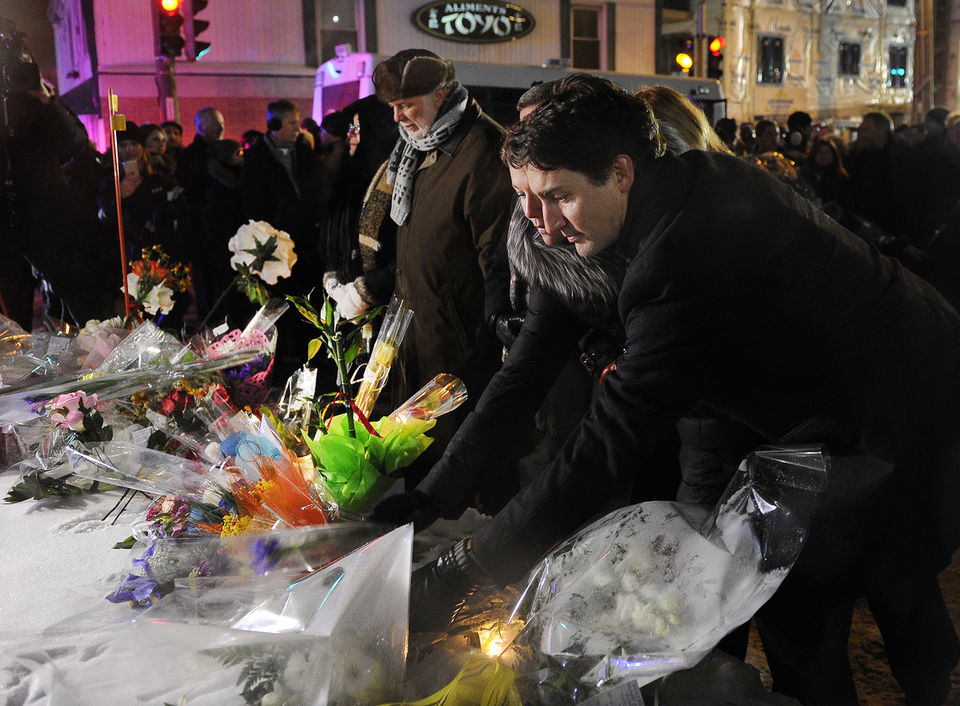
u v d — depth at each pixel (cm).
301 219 538
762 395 160
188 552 153
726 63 2127
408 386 283
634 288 146
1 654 145
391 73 261
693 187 144
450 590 149
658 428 146
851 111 2331
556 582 152
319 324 184
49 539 196
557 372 185
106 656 138
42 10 2005
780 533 146
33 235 429
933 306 166
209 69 1537
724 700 163
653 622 140
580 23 1820
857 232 541
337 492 175
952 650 169
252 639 132
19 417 210
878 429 157
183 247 571
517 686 134
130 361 225
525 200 147
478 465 175
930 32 1744
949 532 164
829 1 2245
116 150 281
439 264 271
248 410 200
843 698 171
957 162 564
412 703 133
